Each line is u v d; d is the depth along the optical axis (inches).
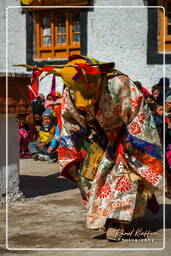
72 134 205.2
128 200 185.2
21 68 575.5
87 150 201.3
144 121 189.9
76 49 547.5
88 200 203.3
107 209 185.5
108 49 522.3
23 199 266.4
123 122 192.9
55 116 430.9
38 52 570.6
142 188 192.1
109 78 187.5
